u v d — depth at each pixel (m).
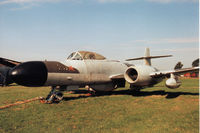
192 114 5.56
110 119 5.06
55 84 7.89
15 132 4.10
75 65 8.77
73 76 8.40
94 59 9.98
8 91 12.95
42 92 12.16
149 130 4.12
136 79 9.16
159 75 9.50
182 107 6.62
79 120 5.02
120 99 8.66
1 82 17.86
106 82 10.32
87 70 9.11
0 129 4.30
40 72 7.18
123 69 11.38
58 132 4.07
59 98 8.04
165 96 9.55
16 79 6.91
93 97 9.40
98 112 5.95
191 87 15.90
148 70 9.55
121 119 5.04
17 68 6.98
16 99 8.95
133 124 4.58
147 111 6.02
